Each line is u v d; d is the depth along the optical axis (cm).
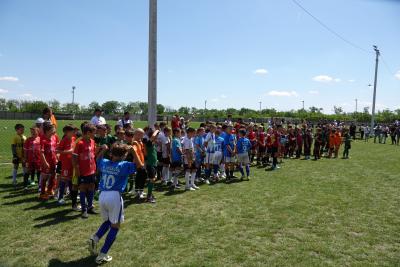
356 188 1045
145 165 849
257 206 810
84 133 703
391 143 3209
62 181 780
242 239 592
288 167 1509
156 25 1163
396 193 981
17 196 850
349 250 554
